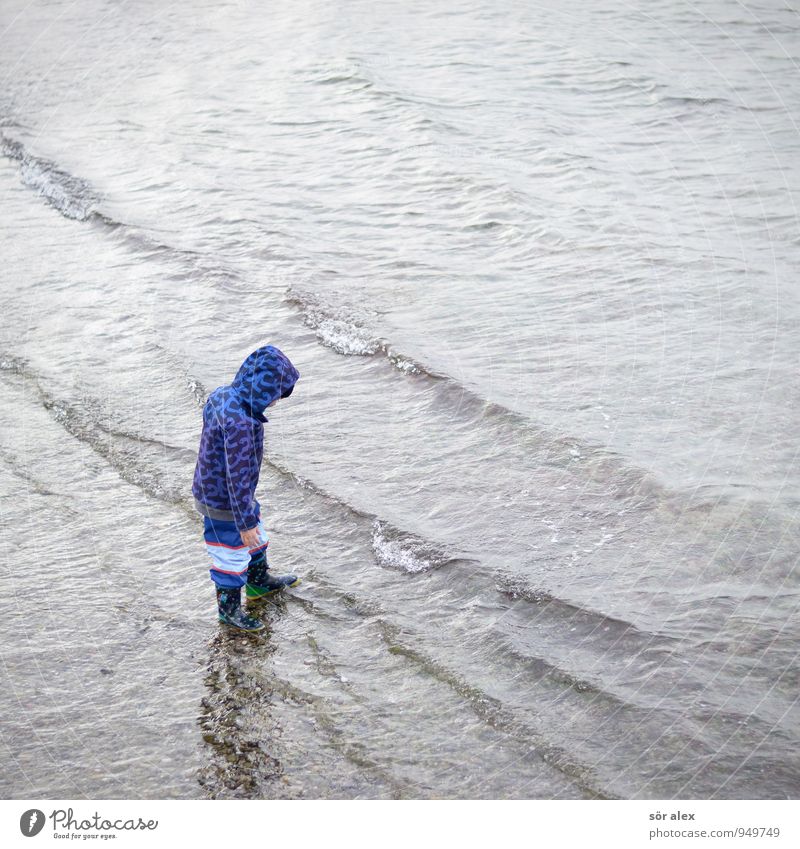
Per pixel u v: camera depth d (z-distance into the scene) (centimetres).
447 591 493
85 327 812
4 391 720
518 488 575
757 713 406
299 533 547
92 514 569
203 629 470
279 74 1514
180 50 1714
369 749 397
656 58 1506
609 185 1054
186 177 1134
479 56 1548
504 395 670
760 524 525
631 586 485
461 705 419
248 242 952
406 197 1041
